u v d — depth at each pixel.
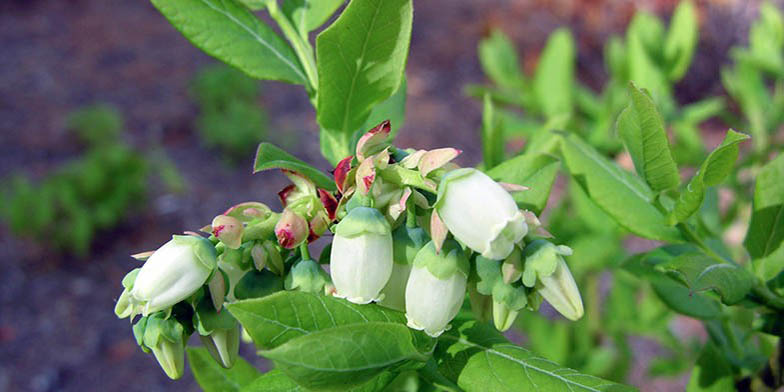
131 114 1.09
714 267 0.18
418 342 0.18
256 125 1.01
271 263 0.18
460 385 0.18
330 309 0.17
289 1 0.20
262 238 0.17
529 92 0.32
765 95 0.30
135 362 0.73
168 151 1.02
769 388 0.21
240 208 0.18
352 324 0.16
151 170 0.97
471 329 0.18
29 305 0.79
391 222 0.17
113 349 0.75
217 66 1.17
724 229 0.29
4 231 0.87
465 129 1.06
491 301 0.17
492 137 0.21
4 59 1.23
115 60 1.24
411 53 1.26
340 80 0.19
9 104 1.10
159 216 0.91
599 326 0.35
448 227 0.17
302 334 0.17
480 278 0.17
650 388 0.60
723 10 1.08
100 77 1.19
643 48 0.29
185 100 1.12
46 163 0.97
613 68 0.32
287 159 0.18
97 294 0.80
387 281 0.17
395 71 0.19
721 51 1.08
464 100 1.13
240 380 0.21
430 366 0.18
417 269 0.17
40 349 0.74
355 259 0.17
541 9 1.25
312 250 0.69
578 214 0.29
